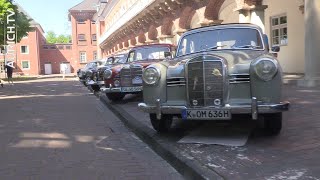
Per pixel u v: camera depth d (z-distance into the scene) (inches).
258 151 230.7
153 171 224.7
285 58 828.0
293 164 201.8
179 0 912.9
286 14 813.2
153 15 1151.6
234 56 261.1
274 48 310.7
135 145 292.7
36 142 304.5
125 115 406.9
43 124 392.8
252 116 243.0
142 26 1337.4
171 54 394.3
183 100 262.5
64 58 3105.3
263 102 243.1
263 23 641.6
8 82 1359.5
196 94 254.5
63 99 673.0
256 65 242.8
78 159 251.3
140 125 340.5
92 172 222.4
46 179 211.0
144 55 540.4
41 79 1739.7
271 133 266.8
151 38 1270.9
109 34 2096.5
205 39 305.3
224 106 247.8
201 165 210.4
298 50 781.9
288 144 241.3
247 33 299.0
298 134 263.3
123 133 340.2
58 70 3093.0
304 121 300.5
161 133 299.0
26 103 615.5
